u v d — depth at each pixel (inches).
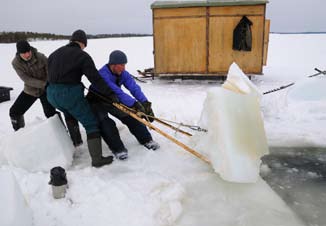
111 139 137.1
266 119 189.0
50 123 131.3
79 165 135.6
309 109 190.5
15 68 154.6
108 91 128.0
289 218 100.4
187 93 268.2
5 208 75.9
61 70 123.5
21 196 84.7
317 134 164.6
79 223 94.8
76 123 150.2
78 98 126.3
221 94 122.5
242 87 125.4
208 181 121.3
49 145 128.0
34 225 90.4
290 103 197.2
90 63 124.4
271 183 121.1
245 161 116.2
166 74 319.0
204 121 131.9
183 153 143.7
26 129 132.6
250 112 122.0
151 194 108.4
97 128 132.4
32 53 153.7
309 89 198.5
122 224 94.0
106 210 99.9
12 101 261.0
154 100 244.5
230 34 298.8
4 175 84.7
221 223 98.0
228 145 116.3
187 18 300.7
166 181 116.3
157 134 167.0
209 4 291.3
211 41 303.1
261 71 303.7
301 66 414.9
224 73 309.7
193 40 305.7
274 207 106.0
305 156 142.6
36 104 243.9
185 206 106.2
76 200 104.9
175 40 308.7
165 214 99.0
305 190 116.1
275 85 294.4
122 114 143.6
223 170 116.3
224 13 294.2
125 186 111.9
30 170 125.6
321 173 128.0
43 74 157.9
